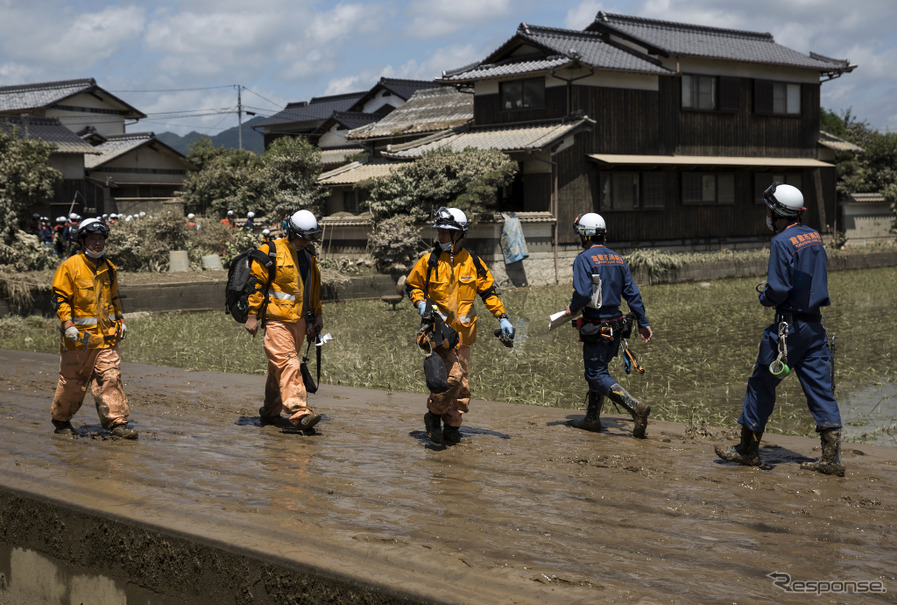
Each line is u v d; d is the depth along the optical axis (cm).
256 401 764
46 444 569
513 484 471
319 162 3209
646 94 2858
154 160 4172
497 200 2694
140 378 903
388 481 474
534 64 2702
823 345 504
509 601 292
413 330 1562
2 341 1510
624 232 2833
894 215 3719
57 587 420
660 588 308
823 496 450
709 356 1207
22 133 3453
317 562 329
